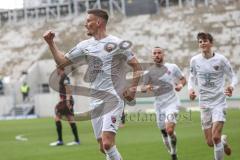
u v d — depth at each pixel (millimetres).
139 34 109750
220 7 109562
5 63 114625
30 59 113062
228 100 81188
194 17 109688
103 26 18000
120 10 119312
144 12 114938
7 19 129625
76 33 115062
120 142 38000
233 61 97562
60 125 37812
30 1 131500
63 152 33375
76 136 38031
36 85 101938
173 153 26875
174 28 108562
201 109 23594
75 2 122312
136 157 29281
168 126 26953
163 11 114375
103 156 30422
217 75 23156
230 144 33406
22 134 50969
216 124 22734
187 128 48500
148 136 42281
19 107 92688
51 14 125375
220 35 103562
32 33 121125
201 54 23406
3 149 37250
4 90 98812
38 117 87500
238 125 49312
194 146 33406
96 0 121438
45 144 39562
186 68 97375
